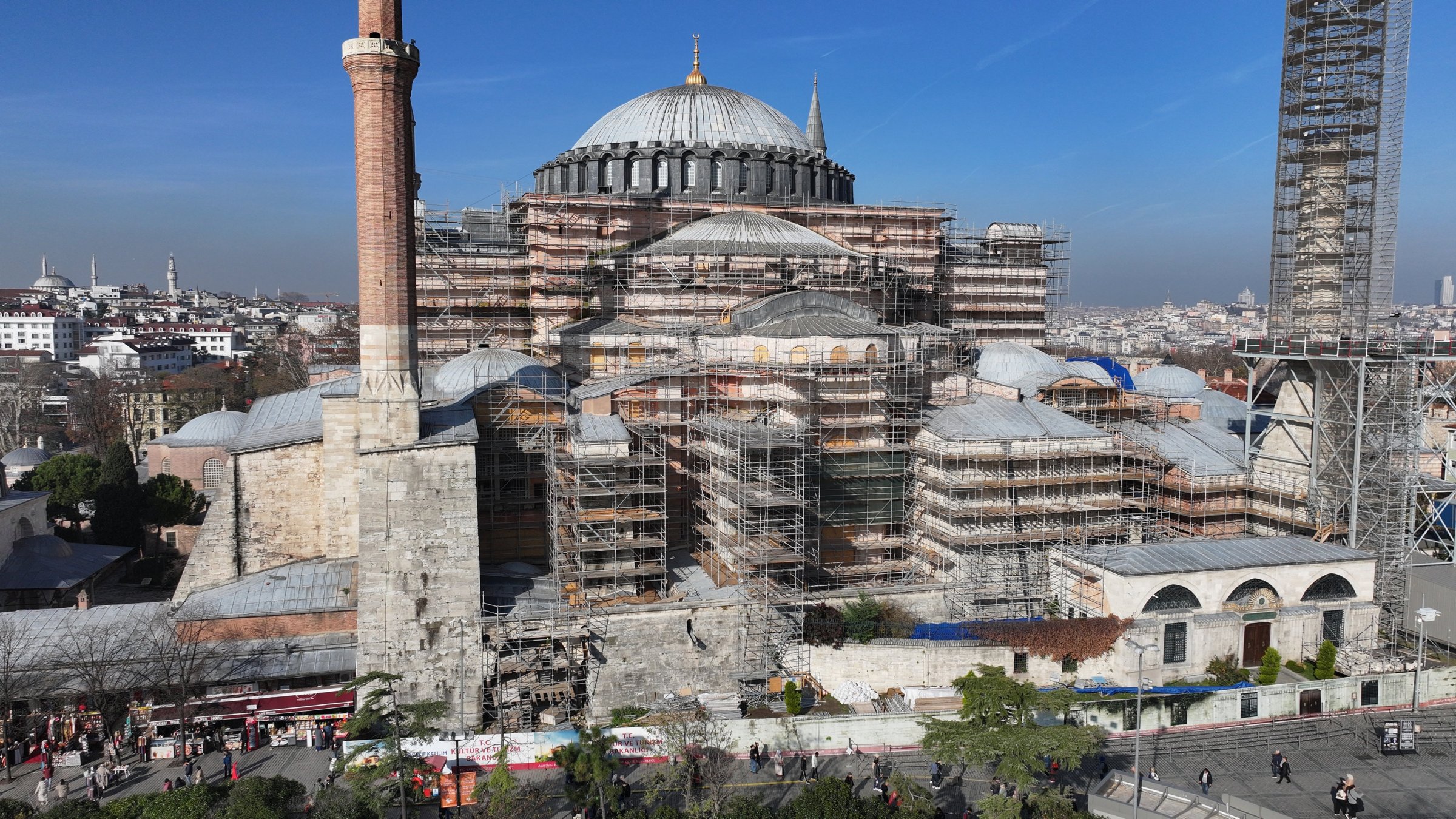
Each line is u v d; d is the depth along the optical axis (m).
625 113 104.25
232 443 65.75
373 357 55.62
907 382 72.19
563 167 102.50
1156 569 61.75
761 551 61.78
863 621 60.69
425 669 56.50
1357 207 72.06
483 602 59.50
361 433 55.53
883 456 70.56
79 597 63.22
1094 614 63.78
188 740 53.94
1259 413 76.44
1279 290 75.75
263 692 55.97
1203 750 53.78
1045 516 69.75
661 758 51.97
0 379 170.25
